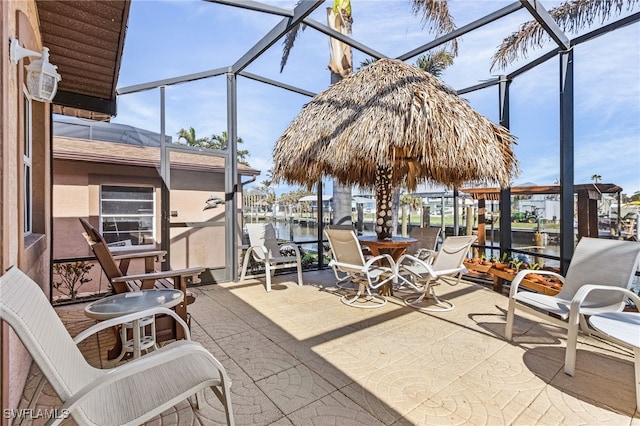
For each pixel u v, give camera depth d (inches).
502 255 208.8
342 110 158.6
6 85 63.2
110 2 101.5
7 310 43.4
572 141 162.2
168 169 197.2
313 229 261.6
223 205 215.6
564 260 162.7
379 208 184.5
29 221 124.0
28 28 90.6
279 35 165.9
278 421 75.2
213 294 182.7
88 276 224.2
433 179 216.8
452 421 75.3
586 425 74.3
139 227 259.0
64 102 168.2
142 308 87.0
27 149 117.3
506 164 171.3
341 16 291.1
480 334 126.5
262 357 107.0
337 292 187.3
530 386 90.0
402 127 136.7
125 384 61.9
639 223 191.0
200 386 61.6
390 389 88.5
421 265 167.0
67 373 52.0
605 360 104.7
